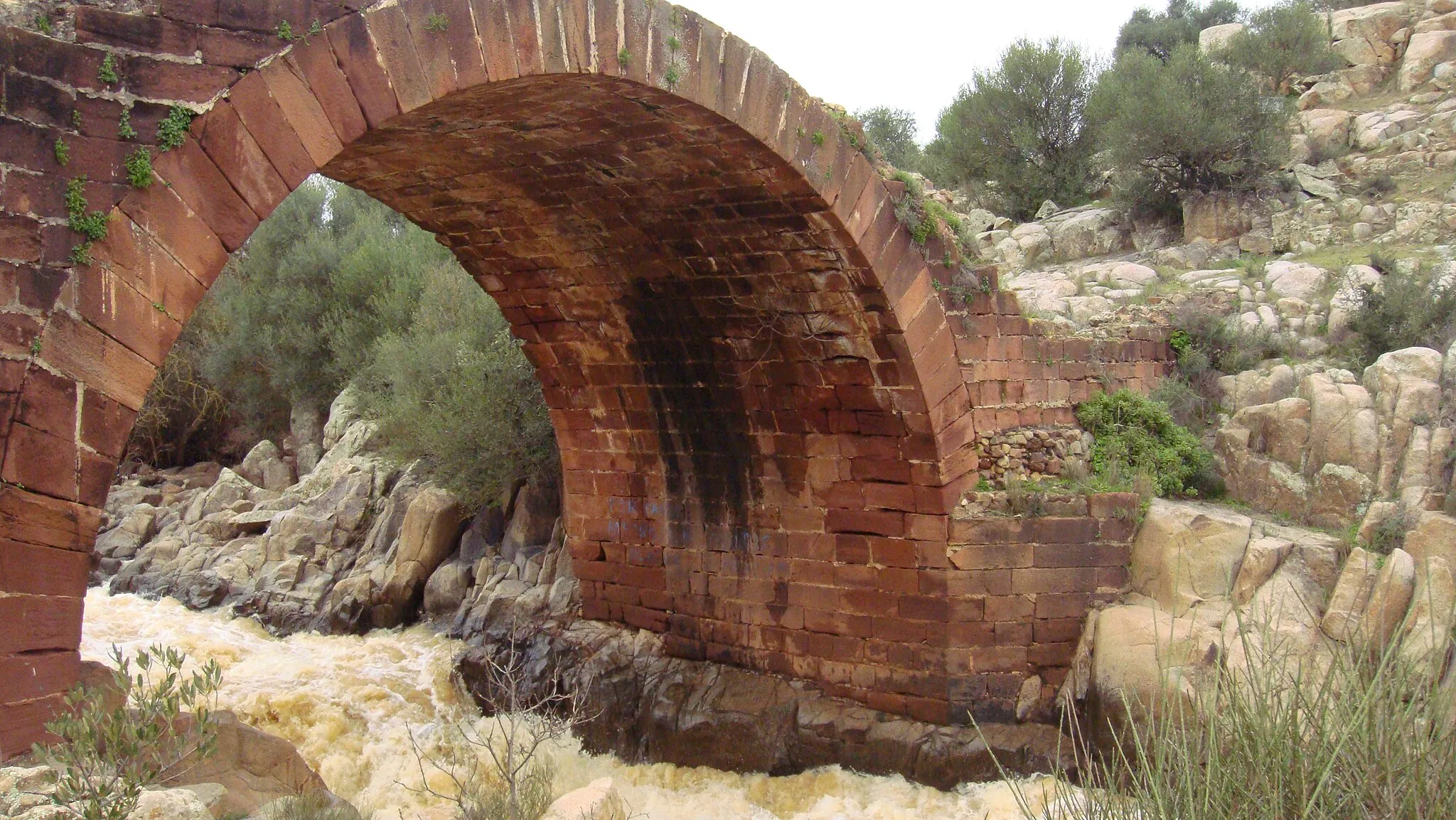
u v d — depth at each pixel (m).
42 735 5.52
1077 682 11.71
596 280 12.59
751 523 13.49
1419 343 13.75
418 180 10.45
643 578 14.65
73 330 5.65
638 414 14.09
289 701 13.80
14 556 5.45
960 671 11.87
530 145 9.62
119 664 5.32
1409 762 5.31
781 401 12.62
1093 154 26.30
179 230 6.04
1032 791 11.15
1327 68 23.84
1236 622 11.12
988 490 12.07
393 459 19.30
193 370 28.53
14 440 5.43
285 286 26.83
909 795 11.74
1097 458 12.93
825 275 10.95
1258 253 19.80
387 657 15.99
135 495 23.11
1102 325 14.77
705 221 10.90
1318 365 14.01
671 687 13.77
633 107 8.82
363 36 6.77
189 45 6.11
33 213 5.54
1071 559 12.00
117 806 4.65
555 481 17.14
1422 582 10.77
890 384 11.52
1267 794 5.45
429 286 21.62
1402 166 20.27
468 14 7.31
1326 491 12.55
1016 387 12.55
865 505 12.41
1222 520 11.92
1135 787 6.04
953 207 12.61
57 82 5.65
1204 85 21.42
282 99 6.43
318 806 6.93
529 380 17.44
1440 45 22.50
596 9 8.04
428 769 12.96
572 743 14.00
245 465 24.89
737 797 12.47
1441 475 11.95
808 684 13.07
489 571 16.89
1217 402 14.20
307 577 18.14
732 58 9.10
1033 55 26.66
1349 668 6.01
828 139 10.10
